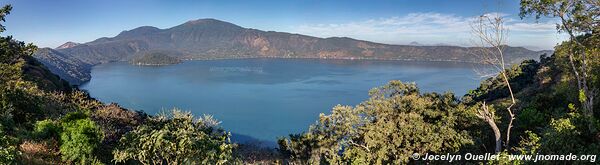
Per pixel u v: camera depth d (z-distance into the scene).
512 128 26.95
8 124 19.72
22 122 24.50
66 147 17.02
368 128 26.67
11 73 23.95
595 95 23.17
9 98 23.97
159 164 16.52
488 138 25.98
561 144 15.24
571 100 29.23
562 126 15.87
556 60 32.06
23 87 29.67
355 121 28.84
